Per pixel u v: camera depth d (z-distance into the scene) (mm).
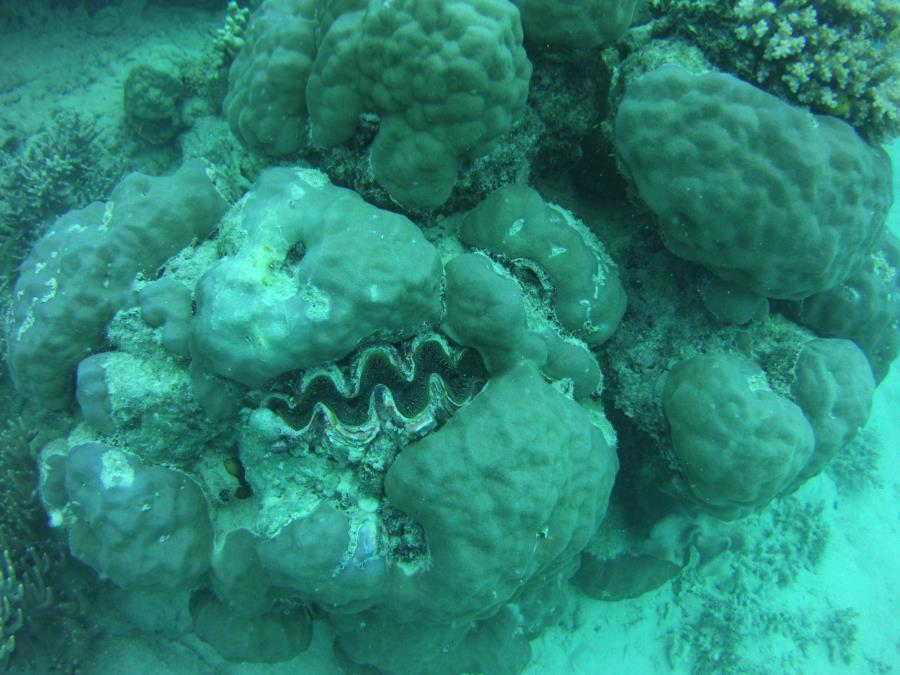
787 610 1068
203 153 1052
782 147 570
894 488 1260
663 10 646
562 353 685
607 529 924
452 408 632
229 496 669
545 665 962
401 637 718
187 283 638
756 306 698
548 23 609
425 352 636
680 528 886
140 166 1082
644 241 734
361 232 578
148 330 627
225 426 651
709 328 734
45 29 1211
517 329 631
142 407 619
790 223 584
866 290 765
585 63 660
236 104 662
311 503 616
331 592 602
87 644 802
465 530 584
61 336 622
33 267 657
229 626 688
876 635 1088
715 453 662
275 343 568
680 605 1037
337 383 606
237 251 616
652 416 733
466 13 539
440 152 587
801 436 664
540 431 604
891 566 1166
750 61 605
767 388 692
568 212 720
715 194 586
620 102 642
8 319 685
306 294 567
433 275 591
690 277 725
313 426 606
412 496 596
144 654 813
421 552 625
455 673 785
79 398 620
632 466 840
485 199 683
